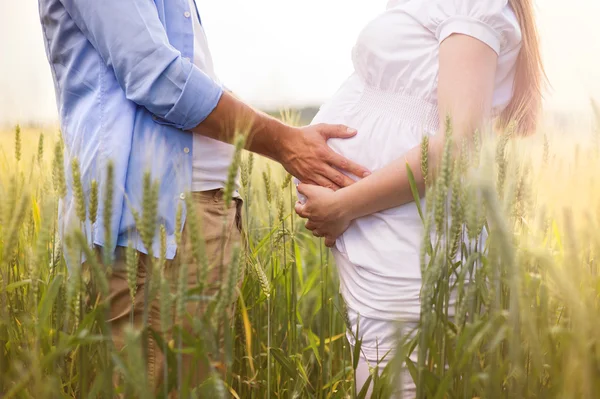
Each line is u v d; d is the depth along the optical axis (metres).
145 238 1.01
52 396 1.05
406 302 1.55
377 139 1.65
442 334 1.19
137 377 0.91
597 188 1.15
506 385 1.16
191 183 1.55
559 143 1.27
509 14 1.54
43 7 1.57
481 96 1.46
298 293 2.23
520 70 1.64
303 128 1.69
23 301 1.45
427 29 1.59
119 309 1.50
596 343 0.99
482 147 1.21
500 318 1.13
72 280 1.04
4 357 1.26
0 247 1.39
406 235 1.58
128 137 1.48
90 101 1.53
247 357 1.56
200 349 1.00
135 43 1.45
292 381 1.71
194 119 1.51
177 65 1.48
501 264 1.13
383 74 1.66
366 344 1.63
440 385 1.07
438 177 1.13
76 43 1.54
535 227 1.28
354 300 1.67
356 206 1.58
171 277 1.33
